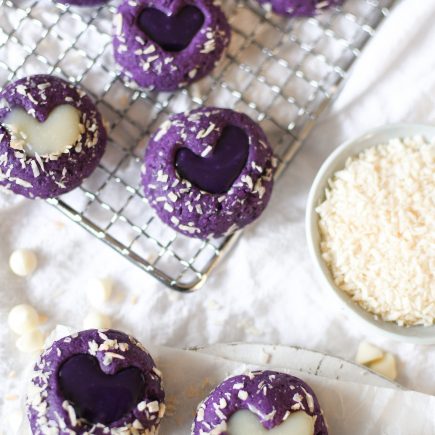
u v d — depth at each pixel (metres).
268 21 0.55
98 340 0.50
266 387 0.50
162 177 0.51
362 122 0.55
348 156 0.53
